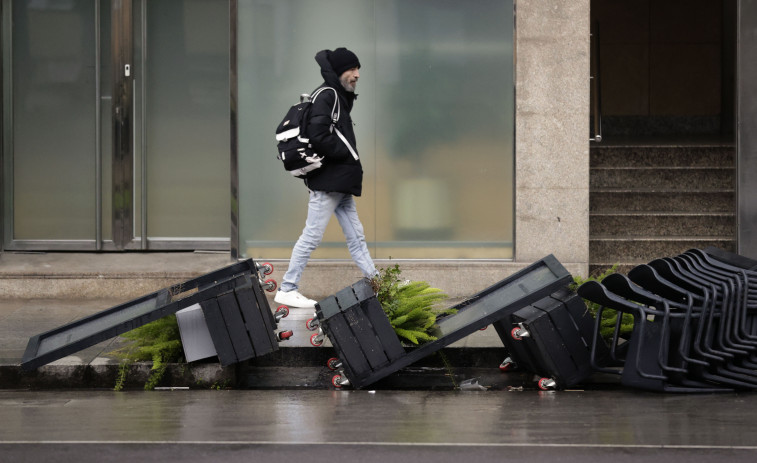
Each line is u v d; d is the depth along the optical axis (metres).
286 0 11.98
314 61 12.04
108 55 13.01
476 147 12.08
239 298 8.62
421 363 9.53
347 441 6.89
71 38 12.97
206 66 13.14
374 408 7.95
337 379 8.75
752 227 12.49
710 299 8.29
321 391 8.70
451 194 12.14
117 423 7.44
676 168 14.05
